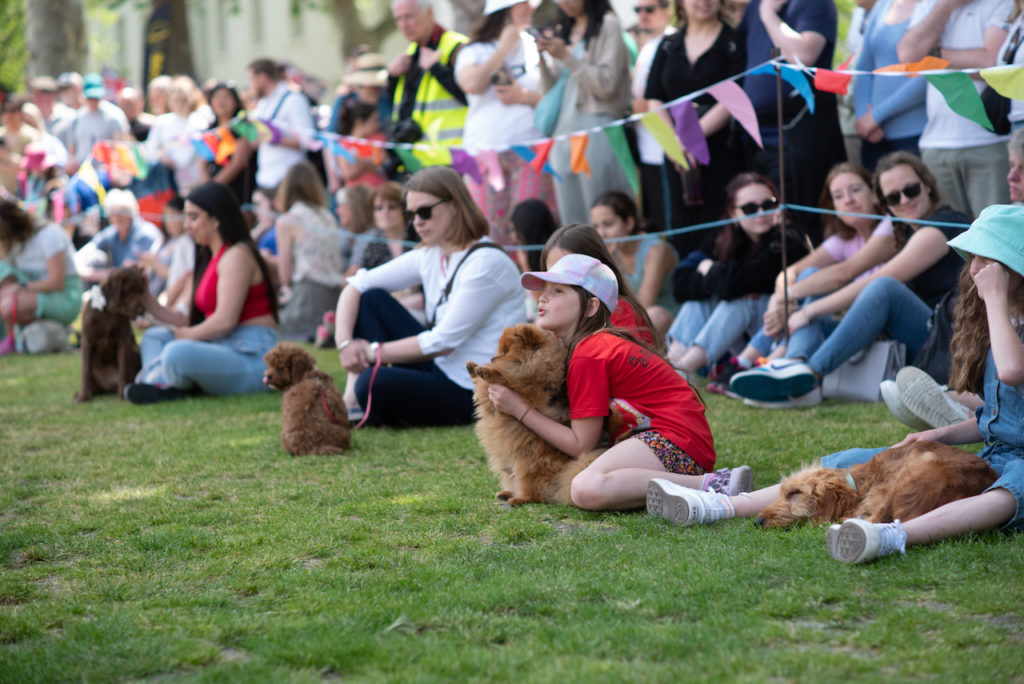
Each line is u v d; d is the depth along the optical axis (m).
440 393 8.19
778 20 9.44
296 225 14.01
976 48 8.36
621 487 5.44
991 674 3.34
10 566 5.04
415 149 11.28
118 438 8.31
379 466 7.02
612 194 10.26
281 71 15.21
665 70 10.30
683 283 9.63
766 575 4.36
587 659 3.59
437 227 8.00
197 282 10.23
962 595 4.01
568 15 11.02
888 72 7.01
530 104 11.48
